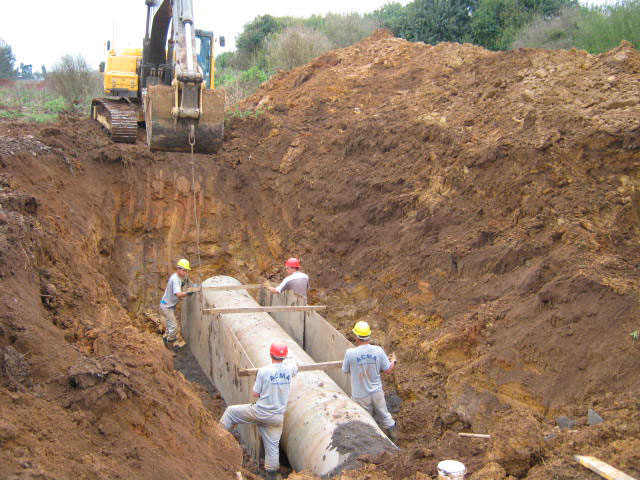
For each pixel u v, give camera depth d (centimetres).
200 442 502
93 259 895
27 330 474
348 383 710
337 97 1287
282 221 1127
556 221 740
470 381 651
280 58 2166
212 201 1147
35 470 338
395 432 658
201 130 755
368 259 926
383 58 1370
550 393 590
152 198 1102
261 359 755
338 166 1092
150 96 727
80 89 1789
